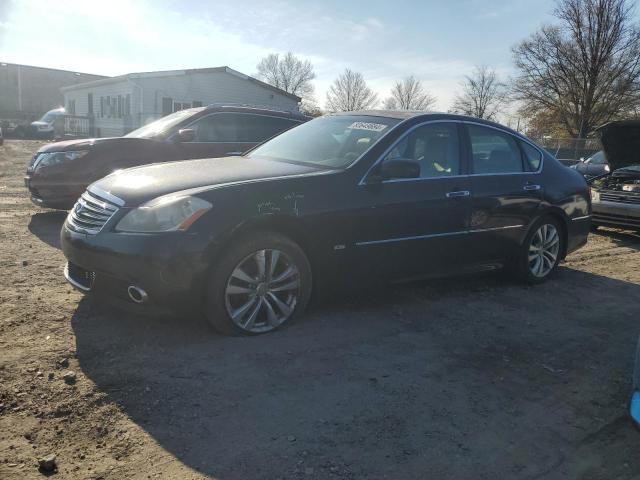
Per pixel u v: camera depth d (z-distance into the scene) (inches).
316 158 185.8
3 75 2765.7
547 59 1732.3
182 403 120.3
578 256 300.5
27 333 148.3
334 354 149.4
